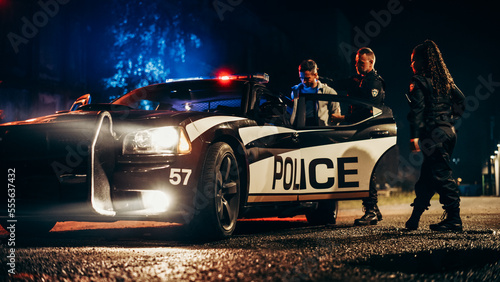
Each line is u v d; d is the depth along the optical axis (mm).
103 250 3516
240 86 5312
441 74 4926
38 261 3014
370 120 5539
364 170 5398
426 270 2859
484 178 45156
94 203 3789
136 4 12891
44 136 3908
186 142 4051
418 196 4953
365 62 5910
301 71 6312
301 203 5555
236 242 4059
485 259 3211
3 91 11773
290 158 5078
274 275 2594
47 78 12930
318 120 5672
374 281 2475
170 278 2533
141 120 4090
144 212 3902
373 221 5762
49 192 3871
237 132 4586
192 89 5402
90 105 4926
